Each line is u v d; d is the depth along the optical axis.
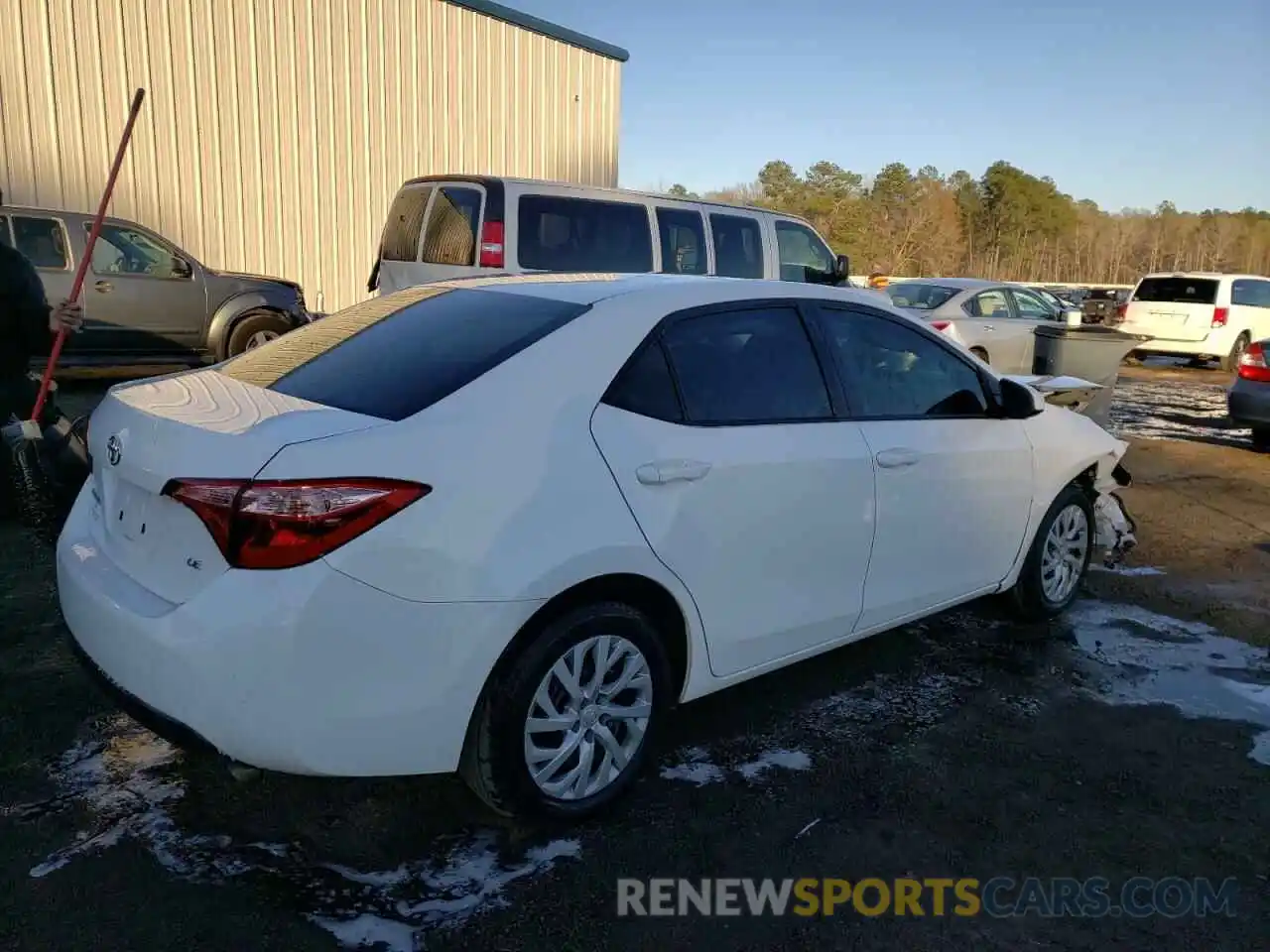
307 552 2.37
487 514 2.59
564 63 15.56
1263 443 10.31
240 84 11.92
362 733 2.48
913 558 3.89
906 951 2.53
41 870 2.62
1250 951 2.58
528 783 2.79
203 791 3.03
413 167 13.83
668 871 2.78
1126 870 2.90
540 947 2.46
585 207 8.38
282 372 3.19
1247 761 3.55
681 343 3.21
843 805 3.15
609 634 2.90
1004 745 3.59
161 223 11.52
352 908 2.55
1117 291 29.20
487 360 2.88
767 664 3.44
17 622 4.14
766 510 3.25
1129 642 4.66
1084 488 4.99
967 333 12.78
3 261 4.89
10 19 10.12
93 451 2.94
